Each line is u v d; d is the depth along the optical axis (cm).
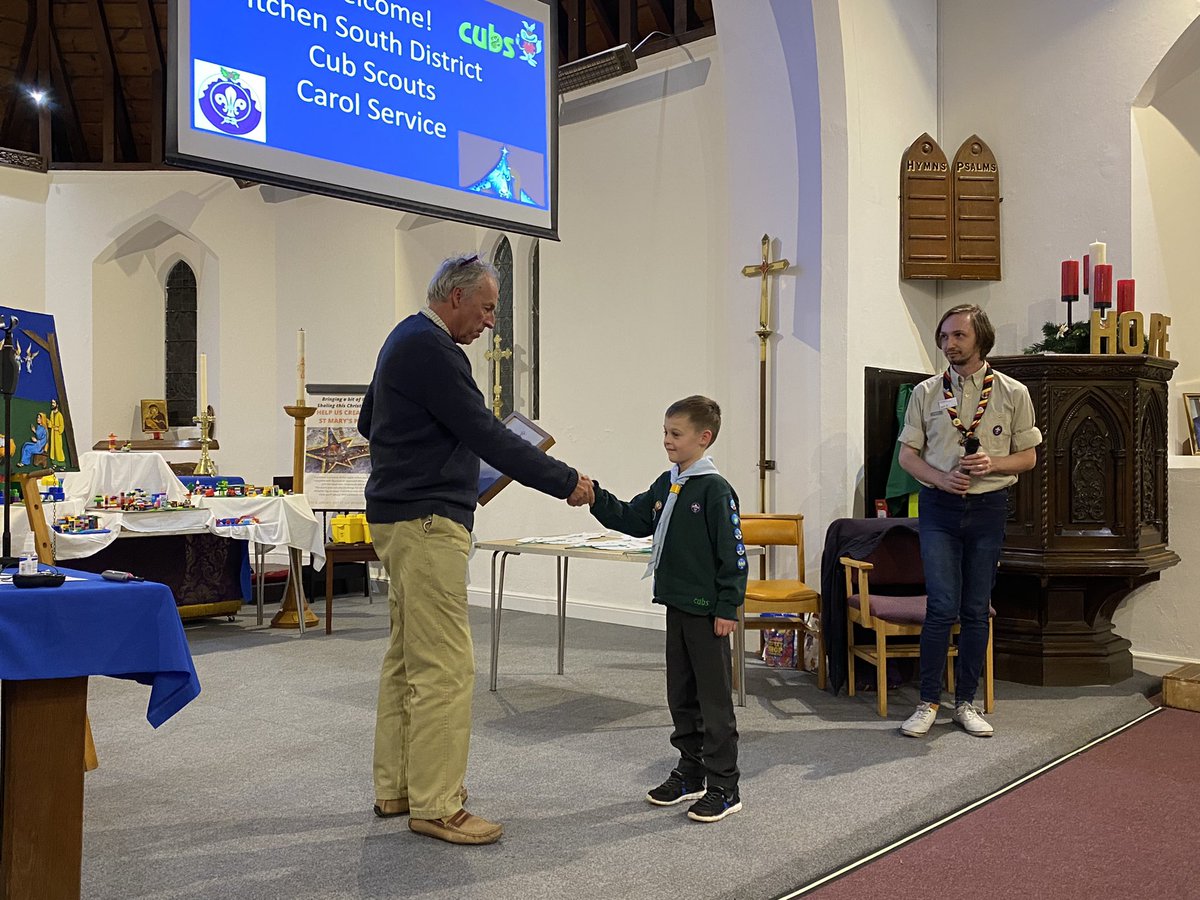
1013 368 454
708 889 230
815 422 524
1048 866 254
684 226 613
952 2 571
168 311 946
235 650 549
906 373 539
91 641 200
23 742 197
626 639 578
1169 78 519
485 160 523
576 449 670
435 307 273
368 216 860
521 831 270
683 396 612
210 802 295
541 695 436
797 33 530
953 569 377
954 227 547
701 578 282
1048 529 446
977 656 378
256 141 436
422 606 264
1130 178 510
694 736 293
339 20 466
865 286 521
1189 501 475
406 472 266
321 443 705
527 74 546
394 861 248
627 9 676
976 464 364
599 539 436
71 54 872
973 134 561
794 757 342
